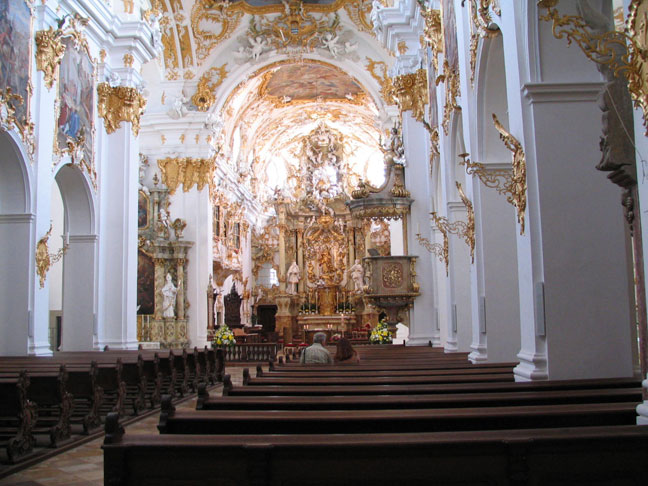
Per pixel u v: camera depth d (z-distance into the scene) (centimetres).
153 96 2642
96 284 1673
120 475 337
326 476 338
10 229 1305
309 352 1051
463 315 1269
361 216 1733
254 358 2294
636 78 409
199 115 2611
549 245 672
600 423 433
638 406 420
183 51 2606
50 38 1355
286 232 3738
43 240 1338
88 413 881
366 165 4025
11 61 1236
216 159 2745
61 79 1469
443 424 429
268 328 3666
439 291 1638
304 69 2877
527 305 697
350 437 351
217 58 2636
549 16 482
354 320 3531
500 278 965
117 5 1773
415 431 429
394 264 1691
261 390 607
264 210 4009
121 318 1711
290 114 3575
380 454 338
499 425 429
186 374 1364
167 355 1362
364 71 2625
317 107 3522
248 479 337
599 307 668
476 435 350
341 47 2600
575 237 673
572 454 340
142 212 2619
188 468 339
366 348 1589
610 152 474
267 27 2588
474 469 337
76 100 1555
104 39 1706
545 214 675
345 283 3678
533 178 684
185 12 2511
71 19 1511
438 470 337
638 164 428
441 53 1312
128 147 1764
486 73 925
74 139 1541
